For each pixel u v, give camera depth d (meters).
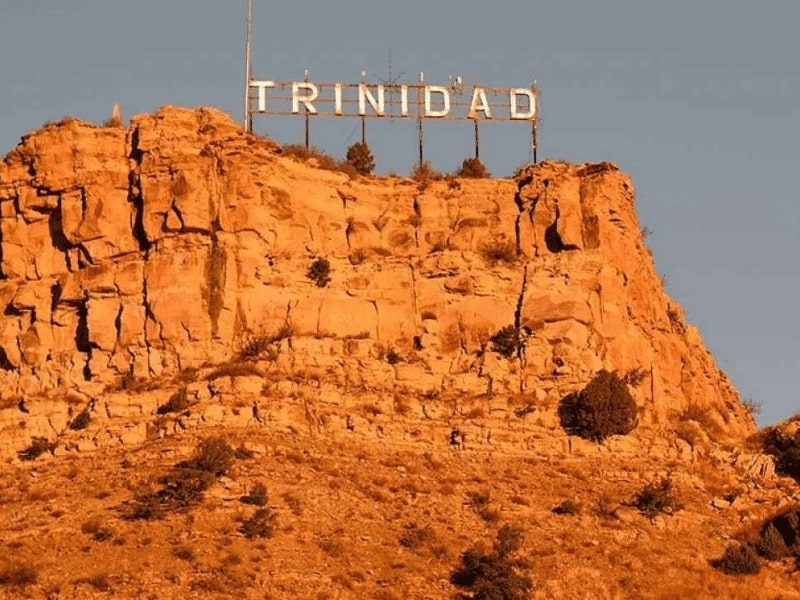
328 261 138.62
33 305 138.38
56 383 136.12
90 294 136.88
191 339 135.00
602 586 120.94
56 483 126.00
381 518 124.25
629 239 143.00
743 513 131.12
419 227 141.75
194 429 128.88
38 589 114.31
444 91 147.50
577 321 137.38
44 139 140.75
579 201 141.50
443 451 131.38
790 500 132.50
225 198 137.88
